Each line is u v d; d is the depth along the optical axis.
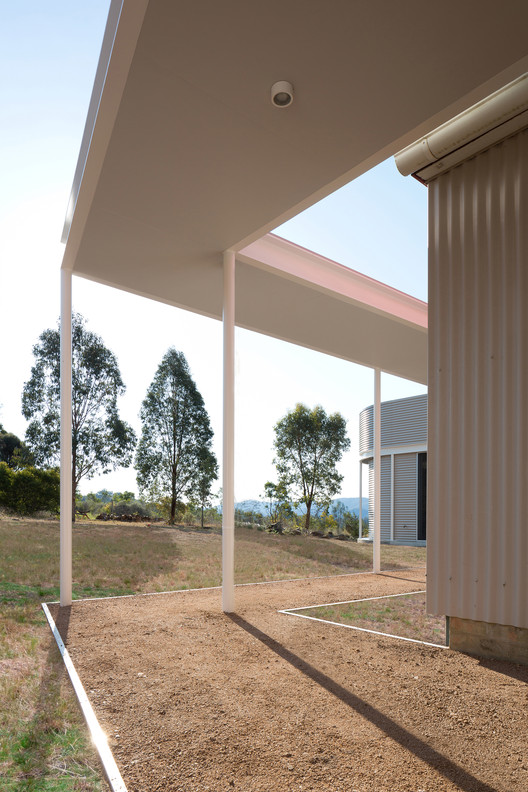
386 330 8.88
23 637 4.95
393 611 6.35
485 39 3.12
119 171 4.59
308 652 4.41
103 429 18.23
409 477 17.88
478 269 4.47
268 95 3.63
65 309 6.63
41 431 17.48
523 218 4.18
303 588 8.26
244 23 3.04
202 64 3.37
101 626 5.32
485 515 4.30
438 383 4.72
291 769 2.41
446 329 4.69
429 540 4.68
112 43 3.51
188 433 19.67
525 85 3.93
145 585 9.22
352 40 3.14
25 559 11.50
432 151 4.62
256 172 4.59
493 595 4.21
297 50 3.23
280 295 7.62
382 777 2.34
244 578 10.22
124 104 3.75
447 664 4.08
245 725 2.91
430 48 3.20
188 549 14.14
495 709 3.15
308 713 3.09
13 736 2.90
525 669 3.96
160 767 2.44
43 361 17.95
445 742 2.71
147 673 3.84
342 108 3.75
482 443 4.37
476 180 4.54
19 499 16.31
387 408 18.88
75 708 3.24
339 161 4.43
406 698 3.33
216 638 4.86
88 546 13.51
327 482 21.02
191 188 4.86
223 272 6.39
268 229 5.66
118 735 2.79
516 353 4.18
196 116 3.87
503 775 2.38
